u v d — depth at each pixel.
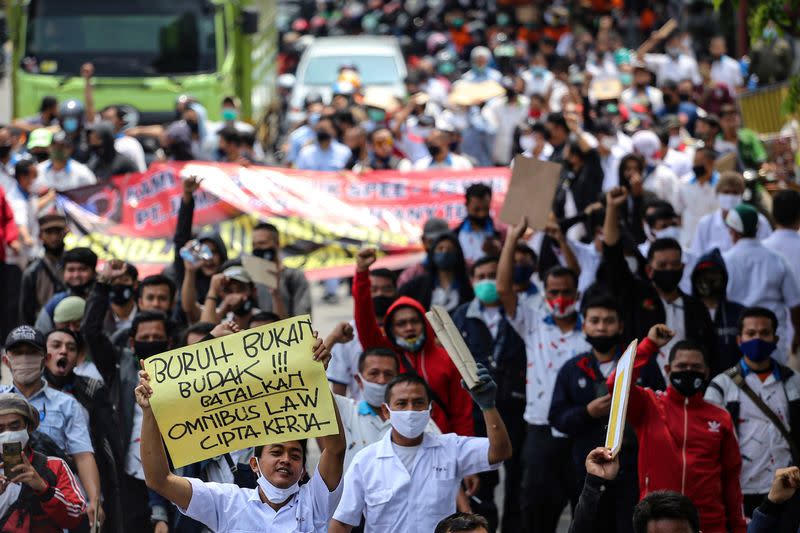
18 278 22.45
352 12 65.75
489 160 35.59
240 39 38.00
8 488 11.56
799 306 17.30
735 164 23.72
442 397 14.12
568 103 31.70
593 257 18.02
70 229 20.92
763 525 10.01
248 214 20.58
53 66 34.91
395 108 34.88
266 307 17.81
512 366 15.39
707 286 15.45
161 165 20.91
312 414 9.84
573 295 14.59
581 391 13.42
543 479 14.45
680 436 12.23
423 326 14.09
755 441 13.52
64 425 12.58
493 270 15.70
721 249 19.45
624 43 59.19
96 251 20.86
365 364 12.93
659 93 36.62
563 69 39.81
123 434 13.57
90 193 21.08
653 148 24.38
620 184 20.70
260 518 10.08
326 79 44.28
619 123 32.06
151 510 13.35
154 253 20.81
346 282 33.19
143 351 13.95
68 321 14.50
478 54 38.50
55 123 31.06
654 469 12.25
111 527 13.00
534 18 59.09
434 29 62.56
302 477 10.69
